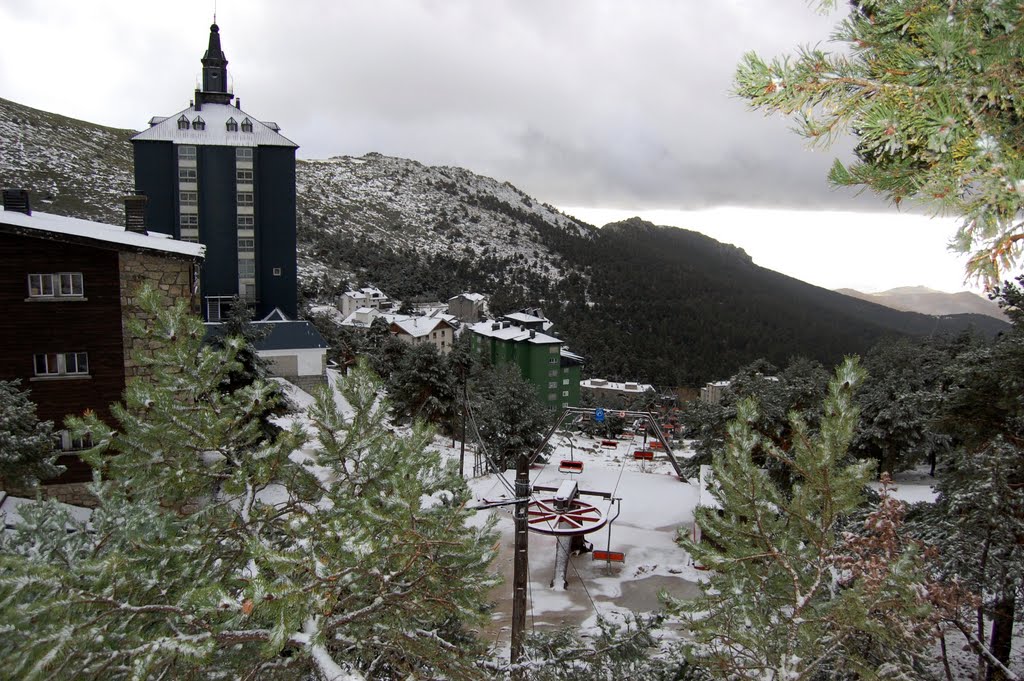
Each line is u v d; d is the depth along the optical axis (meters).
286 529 5.09
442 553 5.52
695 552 5.95
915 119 2.54
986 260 2.37
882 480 7.66
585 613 20.36
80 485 20.14
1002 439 12.01
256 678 4.78
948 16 2.60
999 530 10.54
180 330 6.15
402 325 108.12
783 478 18.09
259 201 54.47
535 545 25.69
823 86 2.70
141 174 52.81
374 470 6.17
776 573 5.77
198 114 53.84
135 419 5.87
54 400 20.00
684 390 135.75
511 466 36.25
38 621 4.10
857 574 5.62
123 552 5.02
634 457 43.44
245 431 6.13
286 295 55.69
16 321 19.56
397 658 5.58
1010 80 2.49
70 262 19.89
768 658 5.26
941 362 41.91
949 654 14.02
